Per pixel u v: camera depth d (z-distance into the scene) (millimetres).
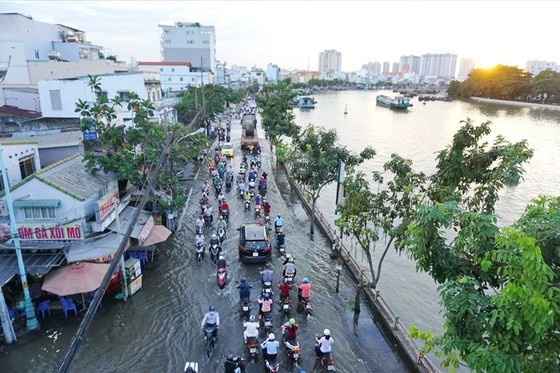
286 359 12336
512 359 5672
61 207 14664
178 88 90938
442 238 7879
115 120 23953
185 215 24812
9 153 16469
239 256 19047
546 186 37469
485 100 151750
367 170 41906
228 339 13203
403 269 20422
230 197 28797
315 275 18094
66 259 14250
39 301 14172
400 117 98000
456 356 7750
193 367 11125
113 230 16156
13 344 12406
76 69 43938
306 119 91312
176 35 118062
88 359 11969
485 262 6320
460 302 6441
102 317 14047
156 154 19875
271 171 38281
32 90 35906
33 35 49031
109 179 17359
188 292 15992
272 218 25312
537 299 5293
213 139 52562
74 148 22359
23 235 14227
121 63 59188
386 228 13477
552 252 6117
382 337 13750
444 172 11398
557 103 123438
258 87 168625
